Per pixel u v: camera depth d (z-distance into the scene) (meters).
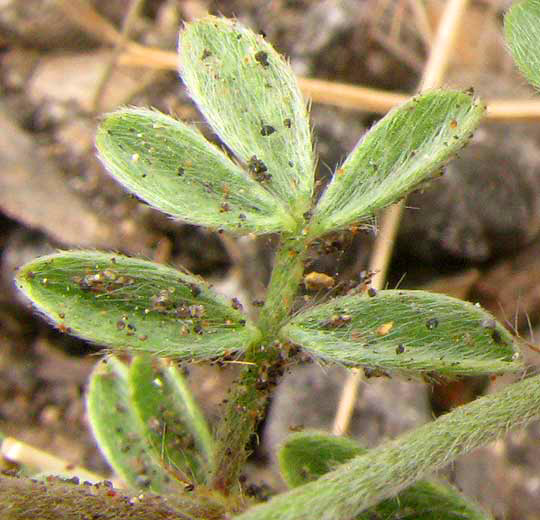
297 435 0.06
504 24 0.06
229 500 0.06
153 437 0.07
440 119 0.06
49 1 0.14
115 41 0.14
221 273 0.12
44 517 0.05
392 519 0.06
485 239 0.12
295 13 0.14
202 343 0.06
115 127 0.06
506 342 0.06
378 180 0.06
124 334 0.05
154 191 0.06
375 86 0.13
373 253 0.11
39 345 0.12
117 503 0.06
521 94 0.13
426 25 0.14
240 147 0.06
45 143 0.13
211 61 0.06
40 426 0.12
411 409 0.10
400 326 0.06
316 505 0.05
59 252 0.05
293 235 0.06
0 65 0.14
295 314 0.06
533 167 0.12
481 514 0.06
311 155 0.06
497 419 0.05
